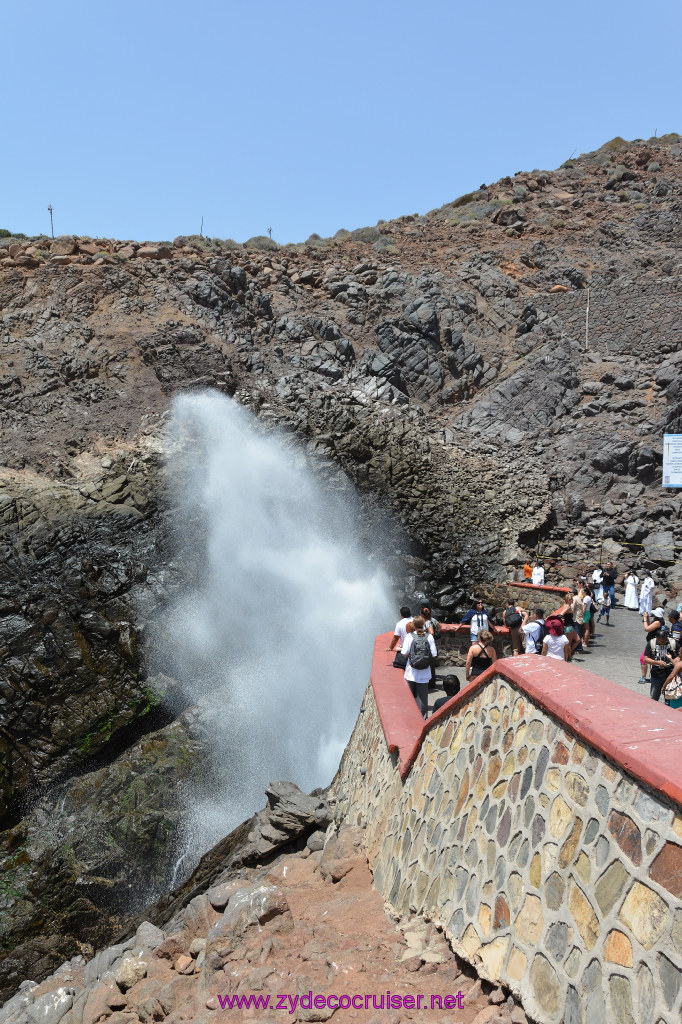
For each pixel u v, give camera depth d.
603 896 3.19
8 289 40.78
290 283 47.97
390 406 39.50
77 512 27.80
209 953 5.63
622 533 32.81
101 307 40.78
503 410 41.09
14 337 37.69
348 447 34.62
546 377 42.19
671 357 42.19
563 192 65.00
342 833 8.56
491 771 4.88
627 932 2.96
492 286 49.38
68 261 43.47
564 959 3.35
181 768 22.69
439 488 33.88
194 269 44.28
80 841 20.75
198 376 36.34
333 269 49.72
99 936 19.28
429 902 5.20
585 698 3.90
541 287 50.34
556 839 3.71
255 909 5.86
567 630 13.34
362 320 45.72
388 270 49.69
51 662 23.27
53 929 19.14
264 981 4.88
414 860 5.80
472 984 4.15
